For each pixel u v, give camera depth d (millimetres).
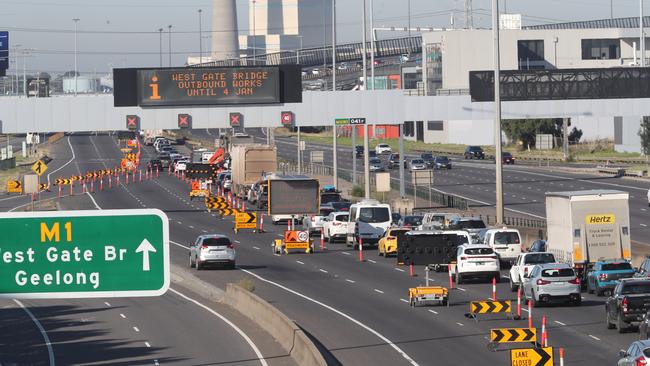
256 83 164000
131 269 28297
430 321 80562
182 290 110375
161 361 70125
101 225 28234
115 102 162000
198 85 163000
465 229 129750
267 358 69875
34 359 73250
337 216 150125
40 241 28156
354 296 96250
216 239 118562
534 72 175500
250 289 100688
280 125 166500
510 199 189125
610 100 176875
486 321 79812
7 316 96688
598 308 85500
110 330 85625
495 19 129750
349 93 168250
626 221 97750
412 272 111750
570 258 98062
